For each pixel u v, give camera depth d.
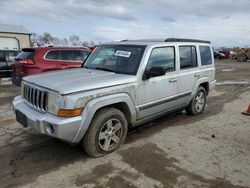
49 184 3.40
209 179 3.60
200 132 5.41
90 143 3.98
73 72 4.71
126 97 4.32
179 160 4.12
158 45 4.98
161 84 5.01
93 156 4.11
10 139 4.86
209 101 8.47
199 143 4.82
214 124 5.95
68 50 9.25
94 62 5.33
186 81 5.77
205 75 6.53
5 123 5.81
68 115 3.63
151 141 4.86
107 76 4.36
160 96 5.04
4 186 3.34
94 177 3.57
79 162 3.98
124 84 4.29
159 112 5.19
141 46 4.88
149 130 5.46
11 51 13.45
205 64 6.57
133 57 4.75
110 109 4.18
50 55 8.86
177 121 6.10
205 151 4.48
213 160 4.16
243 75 16.05
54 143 4.66
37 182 3.44
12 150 4.39
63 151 4.35
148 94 4.75
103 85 4.00
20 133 5.16
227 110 7.25
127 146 4.60
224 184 3.49
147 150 4.46
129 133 5.25
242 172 3.81
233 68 21.36
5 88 10.62
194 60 6.13
